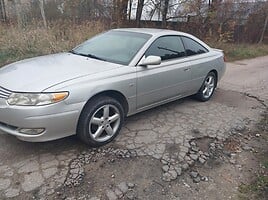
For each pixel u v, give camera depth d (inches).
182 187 113.6
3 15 445.4
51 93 114.3
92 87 125.4
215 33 592.1
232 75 341.7
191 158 133.6
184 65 180.2
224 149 146.3
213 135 159.3
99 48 166.7
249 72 370.9
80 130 128.2
